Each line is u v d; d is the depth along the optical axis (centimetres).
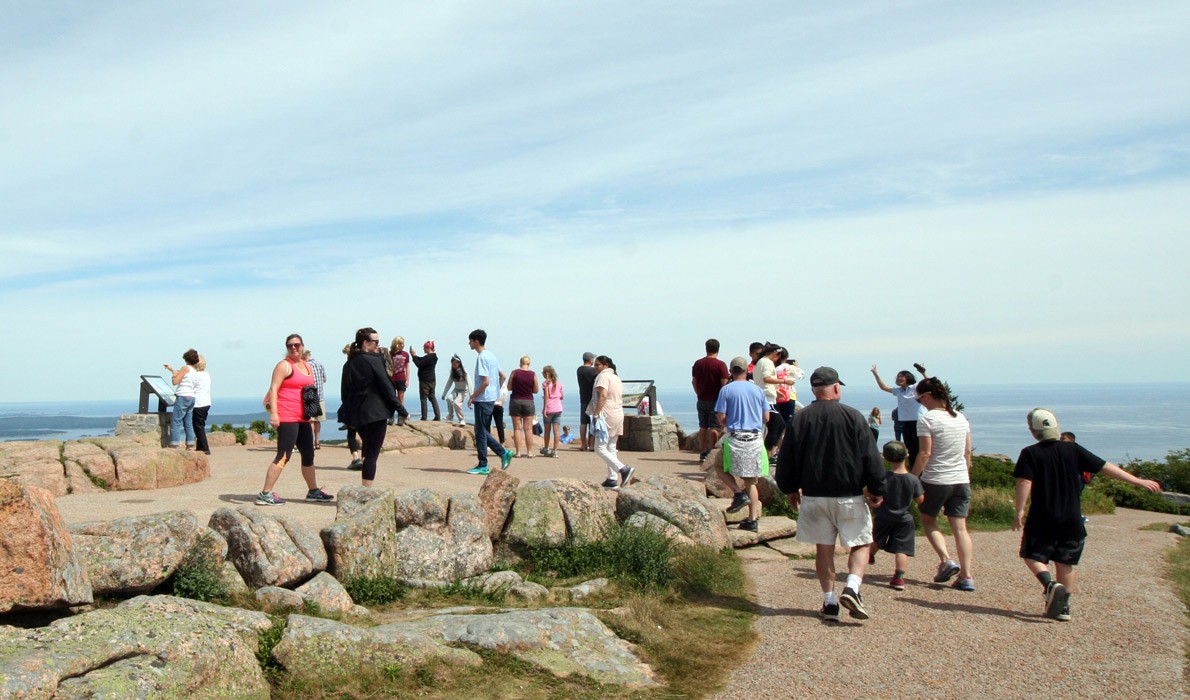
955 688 600
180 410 1541
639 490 1090
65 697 443
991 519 1388
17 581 548
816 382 784
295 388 1011
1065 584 784
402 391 1944
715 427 1583
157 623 531
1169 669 634
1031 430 812
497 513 965
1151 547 1170
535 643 648
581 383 1948
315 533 782
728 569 959
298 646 576
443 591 816
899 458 899
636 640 698
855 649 688
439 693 568
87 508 932
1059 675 624
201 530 709
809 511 772
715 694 598
